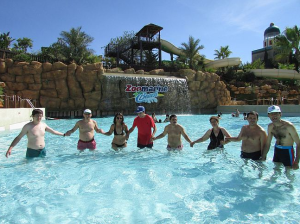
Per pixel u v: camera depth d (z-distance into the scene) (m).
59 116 20.27
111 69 24.91
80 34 29.69
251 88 31.53
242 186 3.40
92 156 5.29
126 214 2.65
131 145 6.68
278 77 35.00
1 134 9.13
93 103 20.86
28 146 5.08
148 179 3.75
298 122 13.49
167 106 24.03
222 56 44.97
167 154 5.41
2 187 3.45
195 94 25.84
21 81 19.45
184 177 3.83
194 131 10.51
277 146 4.20
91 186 3.49
